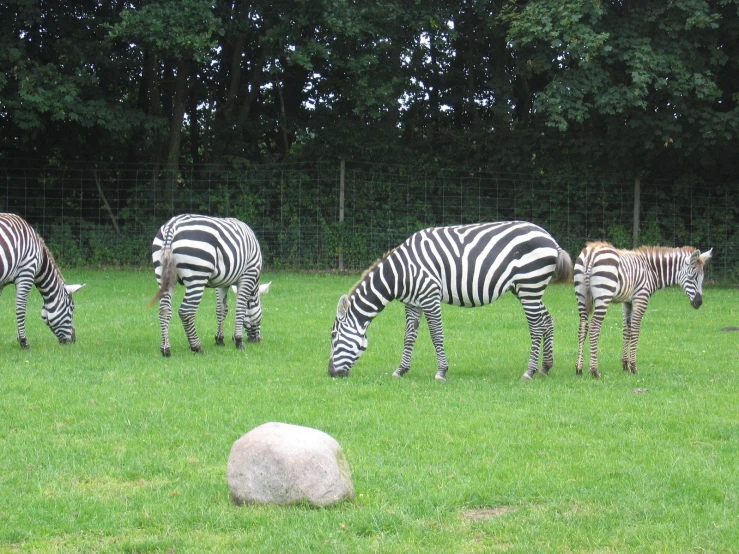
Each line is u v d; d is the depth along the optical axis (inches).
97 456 261.7
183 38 753.0
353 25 800.9
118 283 745.6
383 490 235.3
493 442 282.2
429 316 387.2
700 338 513.7
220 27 819.4
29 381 361.4
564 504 227.9
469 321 571.8
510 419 311.9
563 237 908.6
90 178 929.5
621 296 400.2
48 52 854.5
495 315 597.6
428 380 385.7
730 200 892.0
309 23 825.5
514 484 241.1
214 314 583.2
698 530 210.2
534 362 393.7
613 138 868.6
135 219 908.0
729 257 884.6
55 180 924.6
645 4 818.2
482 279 385.7
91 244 885.2
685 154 825.5
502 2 858.8
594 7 744.3
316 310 607.5
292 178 903.7
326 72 957.8
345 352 384.8
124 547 197.5
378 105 872.9
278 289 728.3
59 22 849.5
